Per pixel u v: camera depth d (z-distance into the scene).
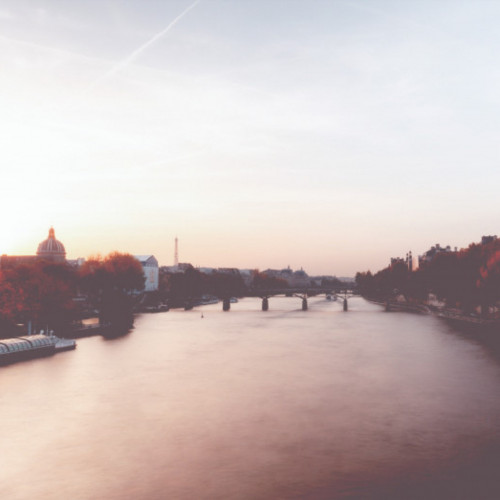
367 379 74.12
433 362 87.44
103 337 125.06
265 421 54.25
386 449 46.00
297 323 162.00
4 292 110.12
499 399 62.59
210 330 141.75
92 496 37.81
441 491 37.59
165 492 38.22
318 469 41.81
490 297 129.88
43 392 67.31
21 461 44.22
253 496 37.28
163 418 55.53
